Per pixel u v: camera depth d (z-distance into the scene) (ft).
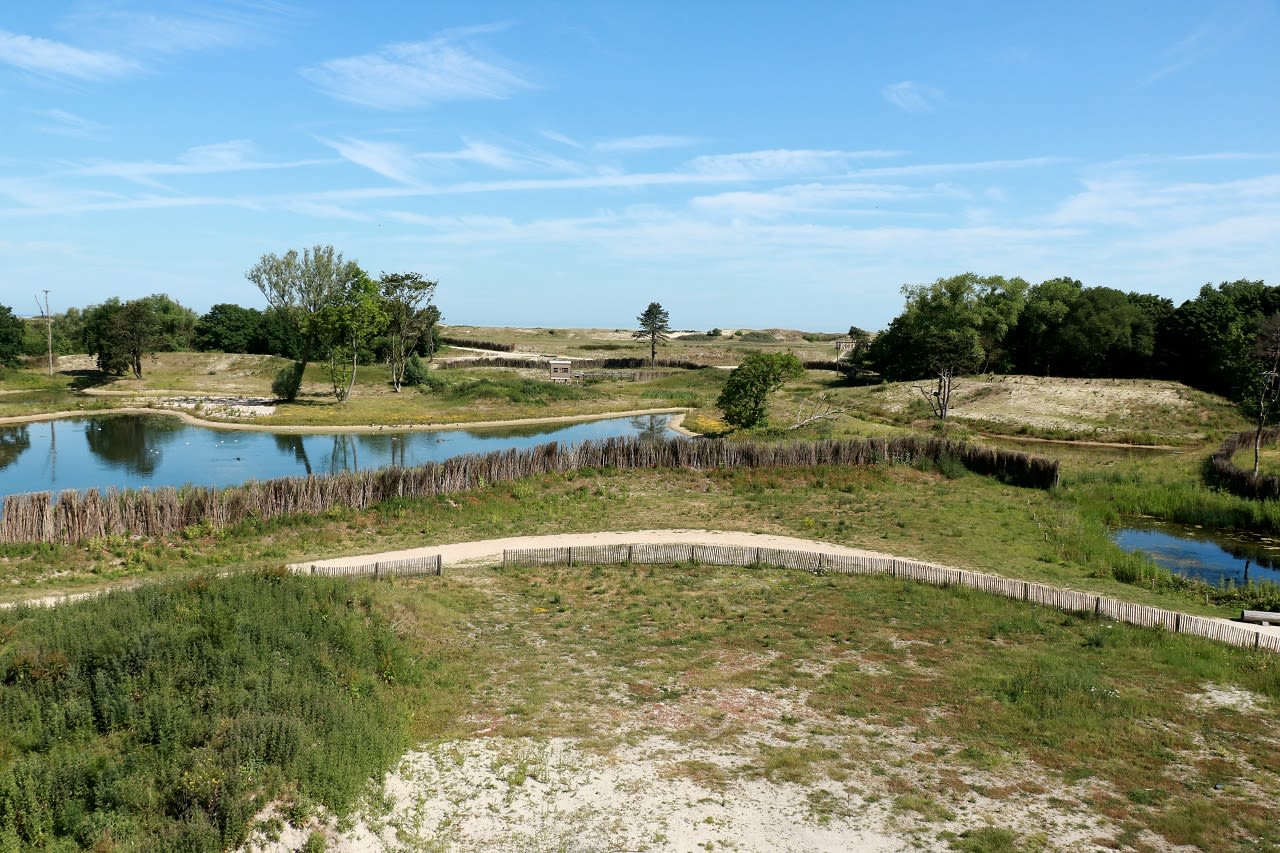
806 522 132.26
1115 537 132.98
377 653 70.79
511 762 57.00
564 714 65.46
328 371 347.36
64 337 446.19
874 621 89.97
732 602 96.12
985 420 250.78
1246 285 309.42
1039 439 236.63
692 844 48.55
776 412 262.88
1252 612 91.25
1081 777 57.11
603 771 56.49
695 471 161.27
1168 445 224.33
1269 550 125.49
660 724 64.13
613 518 134.72
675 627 87.45
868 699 69.41
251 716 52.95
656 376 395.55
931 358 261.24
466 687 70.18
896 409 269.85
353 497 128.77
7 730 50.80
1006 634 86.58
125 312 344.08
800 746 60.85
